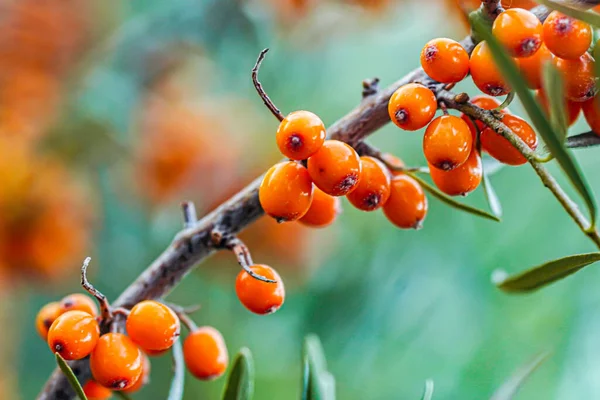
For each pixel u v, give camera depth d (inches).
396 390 23.9
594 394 22.5
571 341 23.0
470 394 23.6
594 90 13.4
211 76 25.9
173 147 24.0
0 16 22.7
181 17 24.3
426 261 24.5
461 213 24.4
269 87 26.4
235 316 27.9
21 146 22.7
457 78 13.4
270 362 27.8
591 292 23.2
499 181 24.0
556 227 23.5
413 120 13.4
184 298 27.6
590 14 12.9
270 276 14.0
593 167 23.6
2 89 22.9
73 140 23.5
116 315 13.9
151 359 28.2
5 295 26.4
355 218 25.9
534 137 13.6
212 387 28.5
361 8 23.6
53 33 23.3
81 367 14.6
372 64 27.5
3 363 27.3
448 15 22.4
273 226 23.7
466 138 13.4
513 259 23.7
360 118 14.2
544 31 13.2
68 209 23.3
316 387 14.5
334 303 25.1
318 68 26.7
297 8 23.6
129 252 25.2
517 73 12.6
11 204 22.3
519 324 23.6
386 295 24.6
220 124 25.0
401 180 14.3
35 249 23.0
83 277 13.7
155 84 24.7
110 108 23.6
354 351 24.5
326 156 13.4
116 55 24.5
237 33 24.3
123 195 24.7
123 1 25.0
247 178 24.5
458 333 24.1
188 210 14.8
